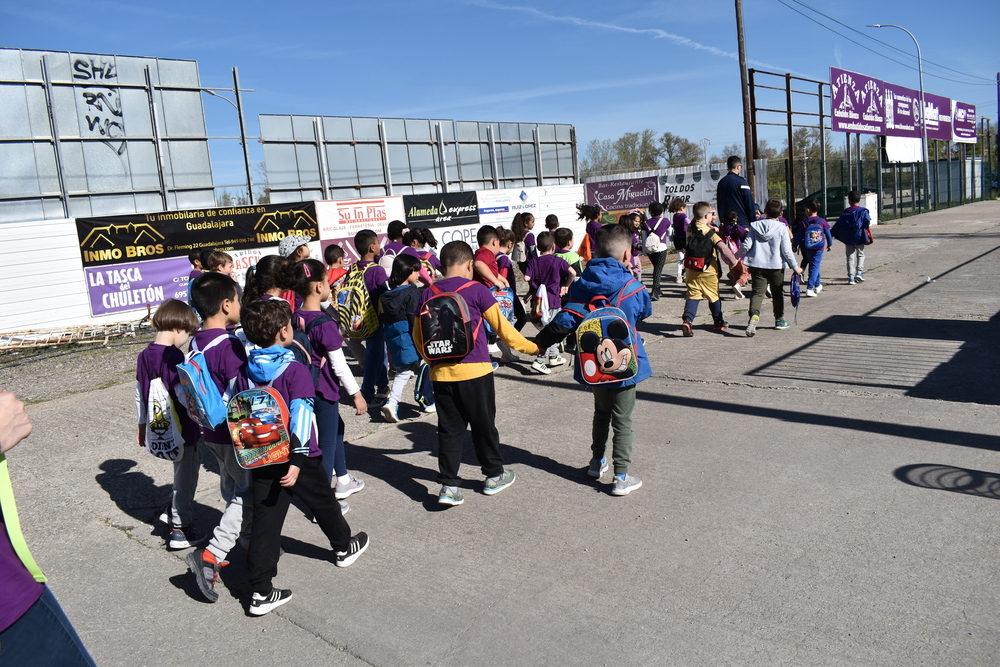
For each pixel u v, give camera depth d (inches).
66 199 579.2
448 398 175.2
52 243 491.8
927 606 123.8
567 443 217.2
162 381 155.7
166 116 629.0
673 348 326.6
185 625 136.7
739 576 137.9
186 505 166.1
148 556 165.2
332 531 151.5
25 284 484.1
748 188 434.3
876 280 479.8
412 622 132.4
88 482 210.4
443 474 175.9
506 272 311.1
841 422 211.6
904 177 1310.3
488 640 125.2
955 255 584.7
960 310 356.8
